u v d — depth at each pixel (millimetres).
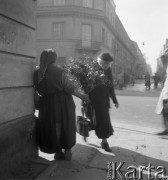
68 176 3904
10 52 3646
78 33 34438
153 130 6832
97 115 4871
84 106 5180
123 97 18750
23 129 4008
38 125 4371
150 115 10375
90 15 34781
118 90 28094
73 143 4297
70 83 4184
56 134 4203
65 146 4270
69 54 34312
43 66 4152
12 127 3727
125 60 67375
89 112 5074
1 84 3492
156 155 4859
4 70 3549
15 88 3824
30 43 4172
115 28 50156
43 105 4270
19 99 3926
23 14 3920
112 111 11289
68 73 4887
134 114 10586
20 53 3883
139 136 6207
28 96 4180
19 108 3930
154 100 16562
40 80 4172
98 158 4652
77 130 5211
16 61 3818
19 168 3934
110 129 4961
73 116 4289
